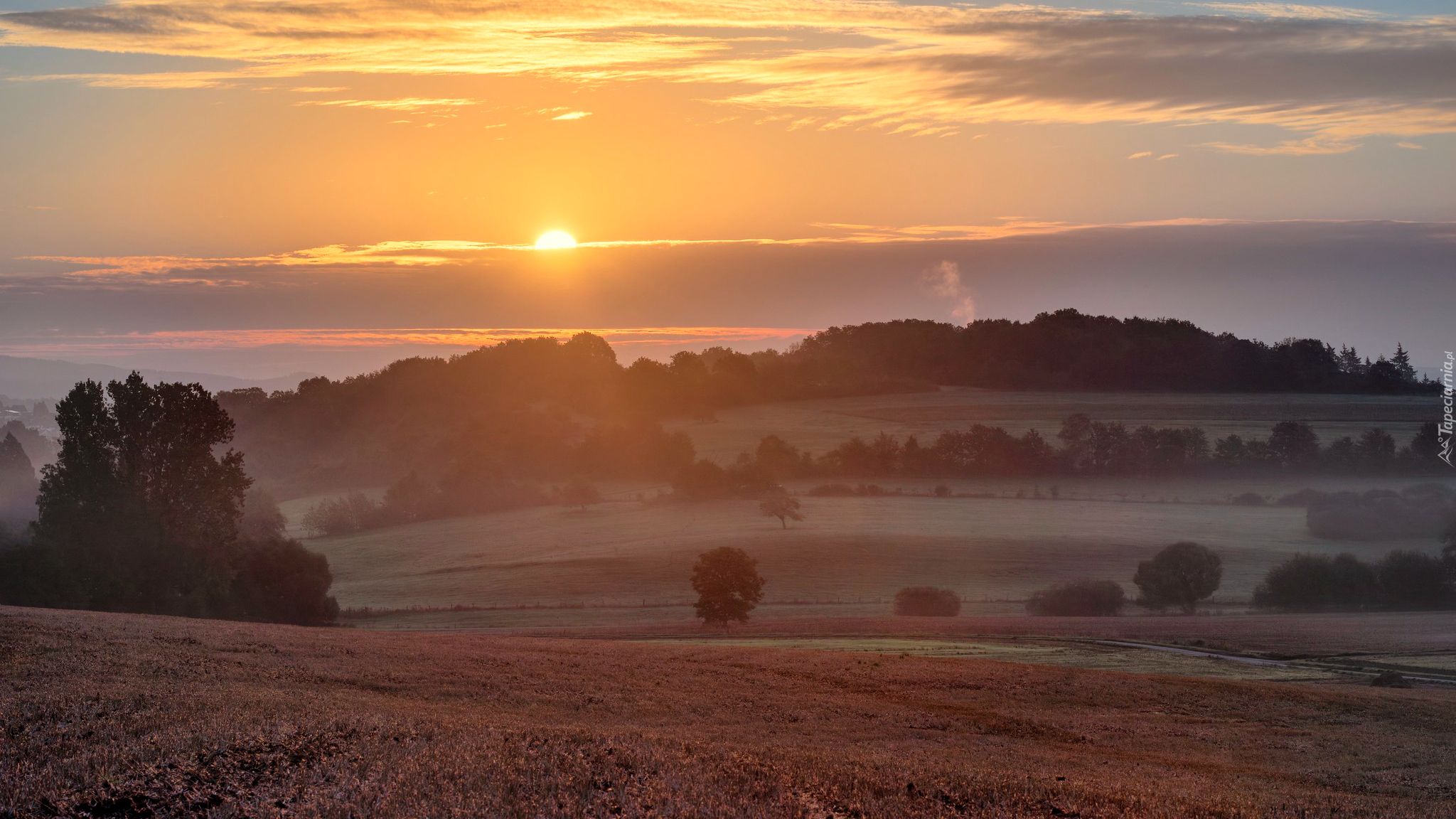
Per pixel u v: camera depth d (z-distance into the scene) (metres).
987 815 12.25
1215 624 65.75
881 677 33.59
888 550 116.38
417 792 11.07
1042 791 14.05
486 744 13.88
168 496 62.66
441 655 31.55
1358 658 49.19
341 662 27.97
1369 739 27.02
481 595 100.38
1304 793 18.86
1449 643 55.06
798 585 102.38
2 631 26.09
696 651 38.28
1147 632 60.31
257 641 30.88
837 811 12.02
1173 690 33.25
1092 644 53.50
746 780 12.98
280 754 12.43
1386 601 85.75
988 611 90.19
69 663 21.59
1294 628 63.59
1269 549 111.19
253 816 10.26
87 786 10.70
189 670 22.84
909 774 14.59
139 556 58.28
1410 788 21.25
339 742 13.34
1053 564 109.25
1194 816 13.44
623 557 116.00
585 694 26.47
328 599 81.44
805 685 31.36
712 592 73.19
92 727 13.47
